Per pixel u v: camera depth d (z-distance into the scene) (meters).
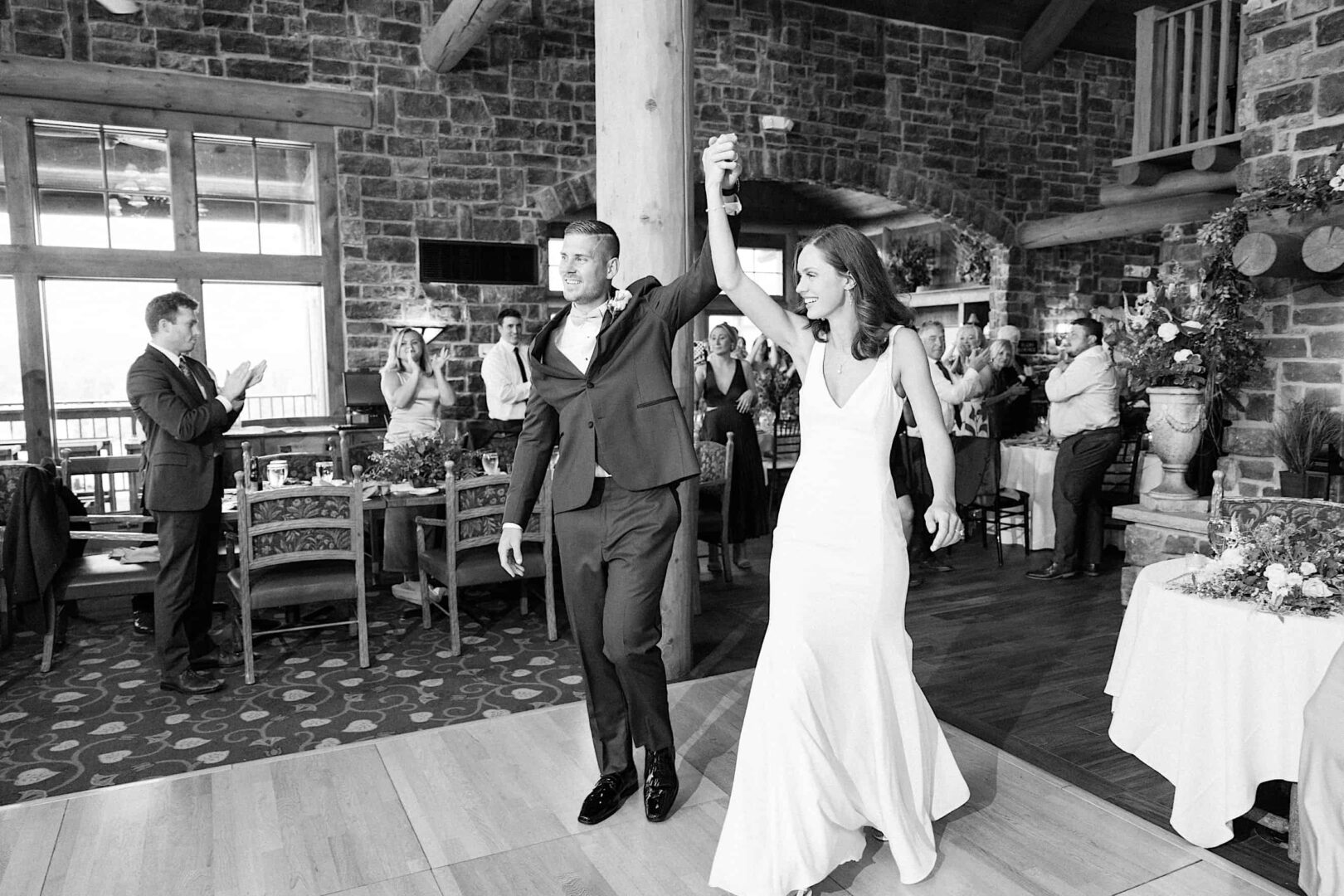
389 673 4.04
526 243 7.91
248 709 3.63
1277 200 4.36
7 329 6.75
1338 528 2.65
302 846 2.38
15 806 2.60
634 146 3.63
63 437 7.21
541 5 7.82
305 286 7.51
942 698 3.60
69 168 6.62
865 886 2.18
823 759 2.04
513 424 6.75
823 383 2.24
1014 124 9.83
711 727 3.15
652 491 2.37
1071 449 5.45
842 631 2.12
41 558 3.97
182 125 6.80
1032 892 2.15
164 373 3.67
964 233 10.10
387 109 7.40
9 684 3.96
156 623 3.81
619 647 2.39
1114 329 5.04
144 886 2.21
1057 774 2.89
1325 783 2.01
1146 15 7.40
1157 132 7.54
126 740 3.32
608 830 2.45
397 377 5.79
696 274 2.34
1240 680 2.31
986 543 6.54
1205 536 4.45
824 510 2.19
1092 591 5.29
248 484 4.69
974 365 6.05
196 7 6.80
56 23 6.48
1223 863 2.29
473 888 2.19
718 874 2.09
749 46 8.59
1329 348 4.41
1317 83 4.44
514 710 3.59
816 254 2.15
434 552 4.49
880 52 9.15
